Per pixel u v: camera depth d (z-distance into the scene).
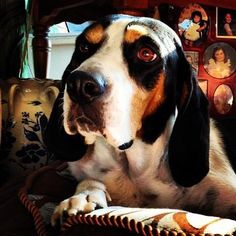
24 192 1.05
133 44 0.93
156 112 0.98
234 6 1.49
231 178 1.05
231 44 1.53
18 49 1.88
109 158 1.01
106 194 0.99
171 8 1.47
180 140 1.01
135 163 1.00
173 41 1.01
